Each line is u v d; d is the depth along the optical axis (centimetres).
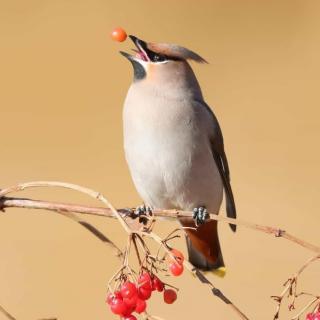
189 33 1958
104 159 1527
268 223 1416
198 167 912
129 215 812
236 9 2017
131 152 915
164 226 1270
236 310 720
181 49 927
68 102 1686
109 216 734
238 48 1917
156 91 909
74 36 1852
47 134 1598
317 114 1702
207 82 1783
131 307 709
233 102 1722
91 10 1922
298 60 1880
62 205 738
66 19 1884
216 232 933
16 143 1579
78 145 1566
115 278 714
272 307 1180
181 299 1173
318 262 1245
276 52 1908
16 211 1327
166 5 1989
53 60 1802
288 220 1416
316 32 1955
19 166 1522
